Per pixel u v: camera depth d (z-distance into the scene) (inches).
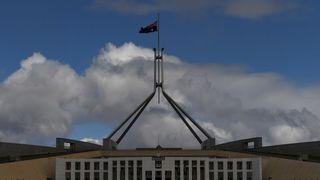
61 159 6948.8
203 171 6909.5
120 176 6865.2
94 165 6953.7
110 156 7357.3
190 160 6884.8
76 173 6939.0
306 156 7032.5
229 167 6953.7
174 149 7573.8
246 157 7249.0
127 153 7347.4
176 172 6870.1
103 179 6914.4
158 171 6845.5
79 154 7298.2
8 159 7288.4
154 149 7549.2
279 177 6747.1
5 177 6446.9
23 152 7539.4
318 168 6318.9
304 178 6392.7
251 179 6899.6
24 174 6683.1
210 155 7391.7
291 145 7465.6
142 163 6845.5
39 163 7027.6
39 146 7736.2
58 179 6904.5
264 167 7066.9
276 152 7613.2
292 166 6712.6
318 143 7155.5
